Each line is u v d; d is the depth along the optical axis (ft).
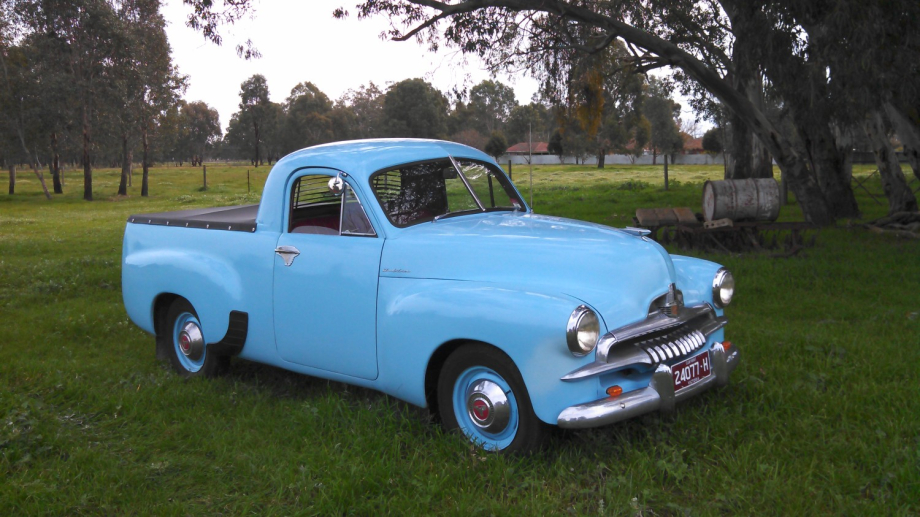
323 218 16.21
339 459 11.91
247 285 16.16
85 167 138.21
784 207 61.52
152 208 105.60
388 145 15.75
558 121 54.49
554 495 10.74
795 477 10.91
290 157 16.01
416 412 14.29
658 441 12.30
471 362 12.20
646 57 52.42
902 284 26.14
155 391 16.10
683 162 278.26
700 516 9.98
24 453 12.63
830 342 18.02
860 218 50.08
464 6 40.16
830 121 37.01
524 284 12.25
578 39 43.42
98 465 12.16
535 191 104.73
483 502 10.46
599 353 11.10
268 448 12.77
